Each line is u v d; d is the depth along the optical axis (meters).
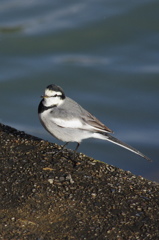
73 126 9.71
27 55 19.12
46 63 18.67
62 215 7.59
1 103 16.91
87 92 17.14
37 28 20.50
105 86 17.36
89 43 19.59
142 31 19.77
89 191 8.34
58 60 18.67
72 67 18.33
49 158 9.51
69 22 20.66
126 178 8.94
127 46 19.19
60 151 9.79
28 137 10.42
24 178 8.66
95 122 9.80
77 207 7.84
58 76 17.97
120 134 15.13
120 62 18.41
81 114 9.81
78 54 19.09
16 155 9.53
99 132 9.85
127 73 17.86
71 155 9.77
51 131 9.95
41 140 10.30
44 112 9.84
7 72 18.30
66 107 9.80
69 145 14.79
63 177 8.74
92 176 8.88
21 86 17.59
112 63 18.36
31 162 9.27
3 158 9.39
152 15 20.58
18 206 7.77
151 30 19.73
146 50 18.83
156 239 7.07
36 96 17.23
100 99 16.77
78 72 18.12
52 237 7.01
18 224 7.29
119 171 9.23
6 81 17.86
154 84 17.30
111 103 16.56
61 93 9.80
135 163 13.67
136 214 7.72
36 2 22.39
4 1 22.58
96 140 15.01
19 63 18.70
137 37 19.55
